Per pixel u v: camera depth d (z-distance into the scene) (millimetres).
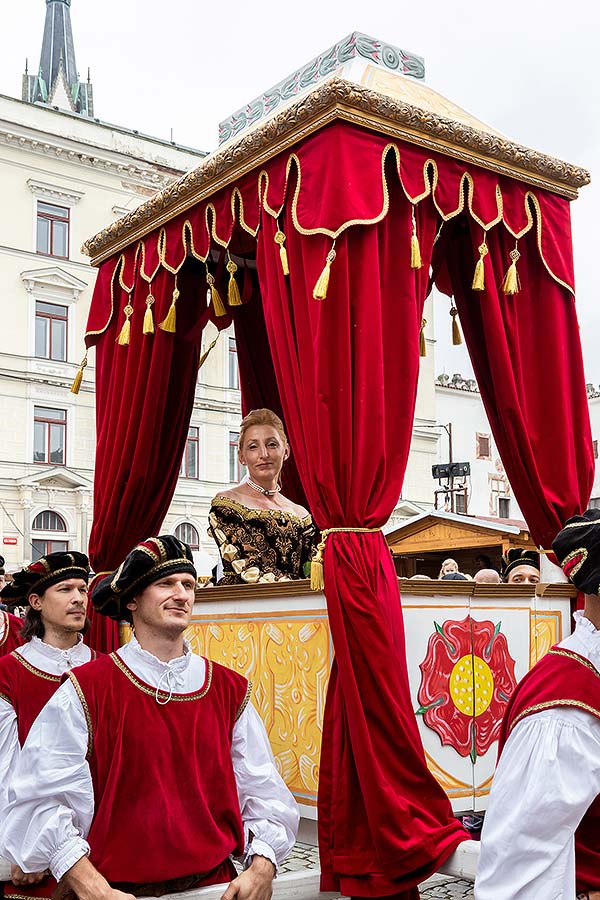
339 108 4031
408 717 3830
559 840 2381
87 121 24859
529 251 4852
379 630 3832
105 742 3117
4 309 23375
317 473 4000
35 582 4266
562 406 4750
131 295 5453
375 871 3609
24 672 4082
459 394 28828
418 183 4301
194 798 3158
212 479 25156
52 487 23734
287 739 4320
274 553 4957
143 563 3262
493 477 29297
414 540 12281
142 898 3049
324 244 4062
